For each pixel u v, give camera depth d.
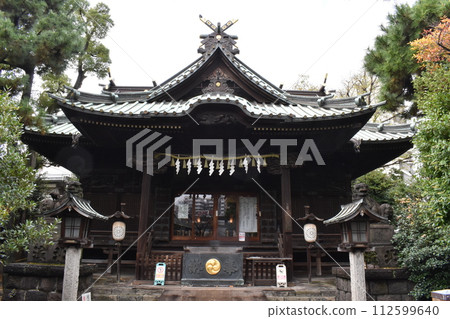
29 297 8.45
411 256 8.11
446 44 11.09
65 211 7.43
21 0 11.79
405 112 15.30
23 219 14.20
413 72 13.55
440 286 7.77
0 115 6.57
